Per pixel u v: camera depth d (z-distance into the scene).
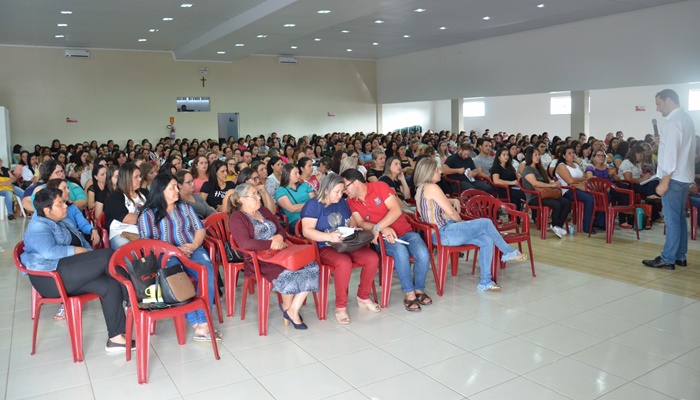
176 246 3.56
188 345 3.41
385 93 17.59
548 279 4.66
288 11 8.54
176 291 2.98
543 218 6.27
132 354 3.29
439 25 11.48
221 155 11.46
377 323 3.73
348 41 13.70
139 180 4.12
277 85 16.39
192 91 15.16
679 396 2.67
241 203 3.66
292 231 4.89
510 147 9.20
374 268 3.90
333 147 12.58
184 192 4.61
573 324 3.63
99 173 5.14
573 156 6.82
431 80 15.59
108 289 3.24
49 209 3.37
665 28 10.12
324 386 2.84
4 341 3.52
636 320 3.69
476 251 4.92
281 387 2.84
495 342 3.36
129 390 2.84
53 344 3.47
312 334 3.56
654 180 6.69
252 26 9.75
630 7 10.22
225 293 4.13
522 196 6.70
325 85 17.12
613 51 10.99
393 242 3.98
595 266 5.05
